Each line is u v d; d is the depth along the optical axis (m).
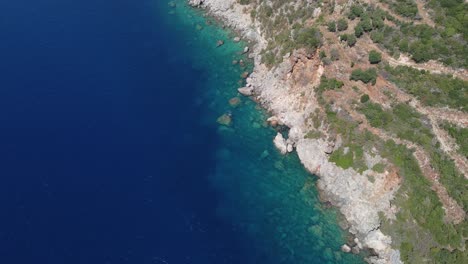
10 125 99.94
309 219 88.50
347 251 83.50
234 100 111.12
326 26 105.12
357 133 92.88
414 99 93.06
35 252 79.00
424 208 83.69
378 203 86.38
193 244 83.31
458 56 92.56
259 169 97.31
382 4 102.88
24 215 84.25
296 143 100.50
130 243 82.06
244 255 82.56
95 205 87.12
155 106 109.25
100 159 95.50
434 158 86.94
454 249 79.44
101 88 112.06
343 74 99.12
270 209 90.19
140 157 97.12
